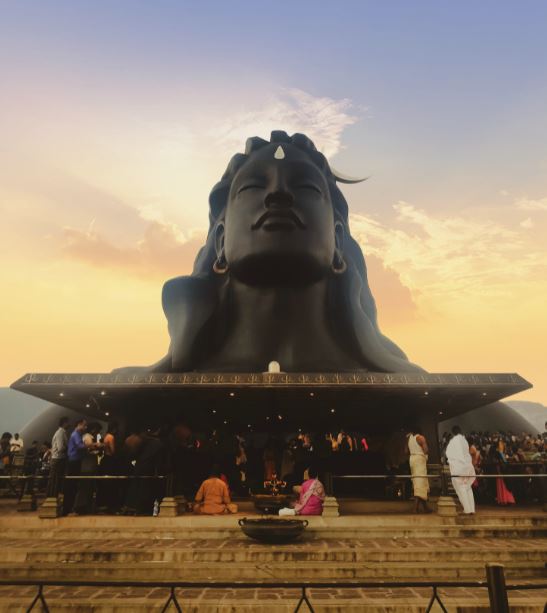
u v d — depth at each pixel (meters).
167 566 8.57
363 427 19.23
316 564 8.70
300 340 20.78
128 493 11.61
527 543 9.91
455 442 12.23
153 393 16.41
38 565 8.67
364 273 24.94
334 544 9.77
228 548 9.28
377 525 10.99
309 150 23.28
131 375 15.48
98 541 10.02
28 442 33.78
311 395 16.80
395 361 20.62
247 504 14.82
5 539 10.25
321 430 19.50
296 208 20.52
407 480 16.62
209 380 15.16
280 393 16.42
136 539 10.25
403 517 11.17
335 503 11.28
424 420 18.14
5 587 7.96
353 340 21.31
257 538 9.61
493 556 9.16
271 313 20.97
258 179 21.14
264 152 21.95
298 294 21.33
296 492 13.91
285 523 9.78
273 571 8.50
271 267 20.42
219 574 8.47
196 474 16.66
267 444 18.20
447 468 13.09
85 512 11.85
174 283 21.89
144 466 11.73
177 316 21.59
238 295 21.70
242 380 15.12
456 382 15.32
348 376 15.23
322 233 20.80
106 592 7.61
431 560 9.06
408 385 15.17
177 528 10.58
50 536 10.40
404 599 7.23
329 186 23.73
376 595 7.46
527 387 15.50
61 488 11.59
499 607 3.82
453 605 7.02
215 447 17.27
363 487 17.72
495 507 14.22
